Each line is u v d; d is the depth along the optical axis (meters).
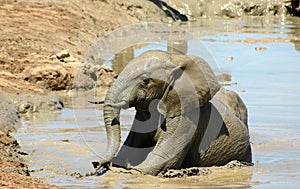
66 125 47.28
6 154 37.56
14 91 53.28
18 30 78.50
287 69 76.00
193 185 34.00
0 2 88.56
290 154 40.78
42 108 51.88
